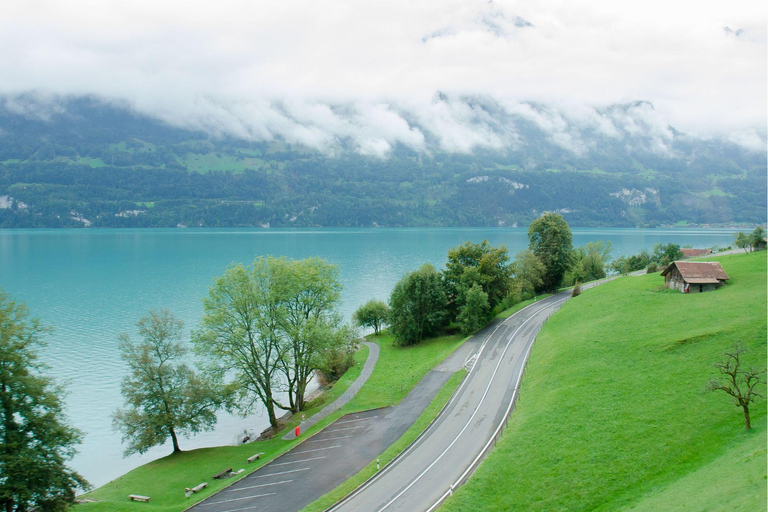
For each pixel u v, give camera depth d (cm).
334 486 4859
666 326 6712
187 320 12362
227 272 6938
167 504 4947
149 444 5972
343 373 9131
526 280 11869
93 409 7781
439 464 5000
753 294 7188
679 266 8356
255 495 4794
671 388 5106
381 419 6359
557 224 12606
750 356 5222
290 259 7856
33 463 4209
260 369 7150
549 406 5406
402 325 10419
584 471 4262
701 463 3988
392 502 4419
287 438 6431
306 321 7312
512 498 4159
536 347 7981
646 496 3778
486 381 7081
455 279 11256
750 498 3041
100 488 5481
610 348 6506
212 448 6494
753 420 4278
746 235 11206
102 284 17738
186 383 6475
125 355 6209
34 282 18150
